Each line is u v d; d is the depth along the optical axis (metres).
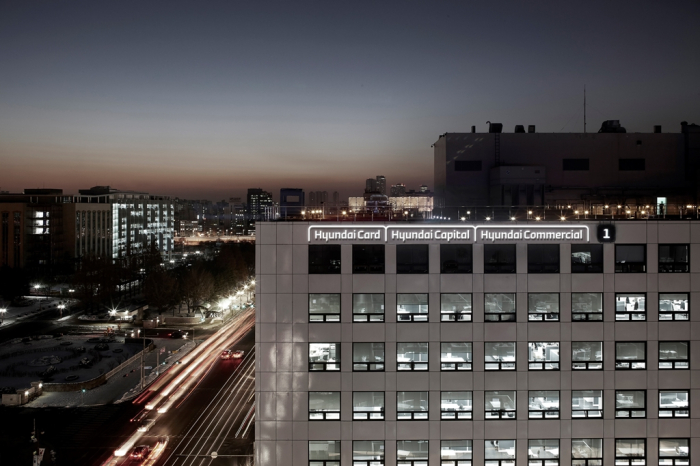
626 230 31.53
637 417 31.36
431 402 31.14
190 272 182.25
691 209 37.84
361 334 31.28
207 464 69.75
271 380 31.23
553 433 31.20
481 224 31.41
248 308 194.50
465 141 50.47
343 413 31.11
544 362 31.41
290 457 31.08
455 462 31.09
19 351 126.06
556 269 31.59
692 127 48.88
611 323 31.50
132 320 162.25
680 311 31.50
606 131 52.53
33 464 67.31
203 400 95.25
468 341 31.39
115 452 72.69
